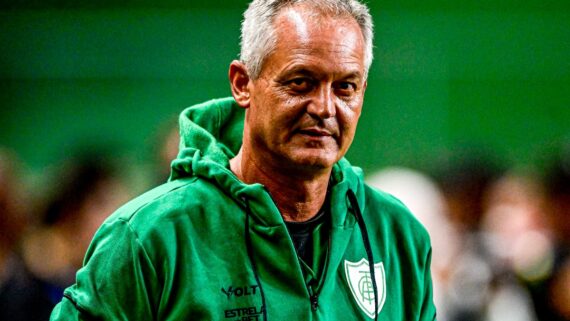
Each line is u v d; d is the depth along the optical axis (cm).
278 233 607
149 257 588
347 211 651
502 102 2478
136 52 2375
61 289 1035
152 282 589
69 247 1076
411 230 688
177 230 603
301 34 575
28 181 2378
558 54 2477
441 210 1566
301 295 609
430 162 2295
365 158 2439
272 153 603
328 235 637
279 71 582
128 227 596
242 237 612
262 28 593
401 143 2444
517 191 1572
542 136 2483
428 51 2447
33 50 2372
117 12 2362
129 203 625
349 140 598
